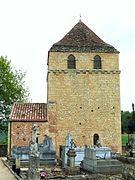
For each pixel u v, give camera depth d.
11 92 51.38
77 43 39.59
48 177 20.91
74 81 38.31
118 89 38.62
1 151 43.44
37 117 36.44
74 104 37.88
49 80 38.09
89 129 37.47
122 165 21.55
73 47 39.03
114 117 38.00
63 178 20.03
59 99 37.78
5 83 51.16
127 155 30.50
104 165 22.91
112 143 37.47
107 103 38.25
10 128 35.66
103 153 25.52
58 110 37.47
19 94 52.53
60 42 39.62
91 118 37.75
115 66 39.06
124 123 68.69
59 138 36.78
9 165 28.05
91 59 38.91
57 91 37.91
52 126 36.81
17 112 37.16
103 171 22.66
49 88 37.88
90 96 38.19
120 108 38.34
